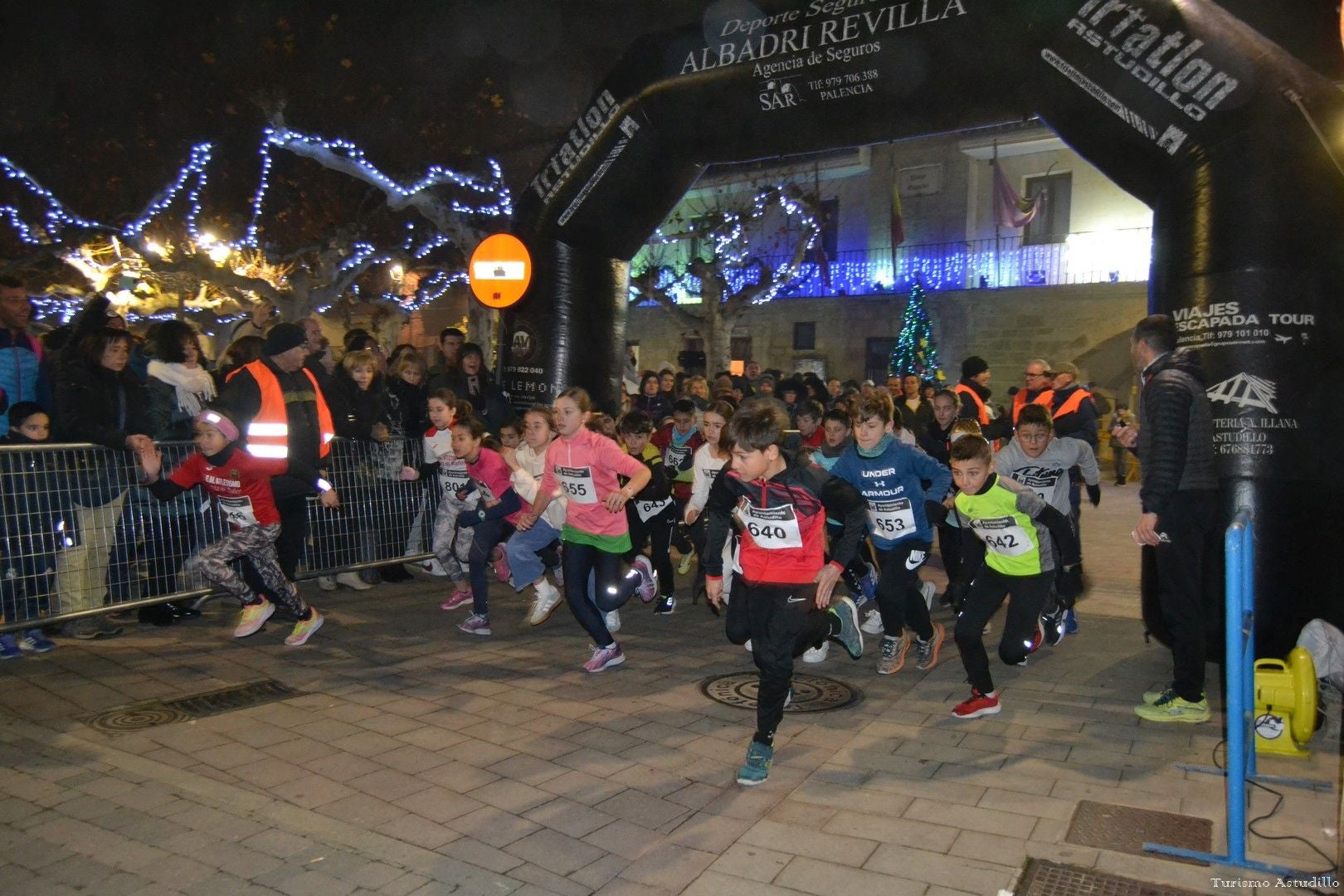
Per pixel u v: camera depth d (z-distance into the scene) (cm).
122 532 666
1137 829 385
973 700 532
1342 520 558
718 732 511
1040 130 2320
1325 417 556
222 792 419
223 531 725
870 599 741
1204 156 583
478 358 952
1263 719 465
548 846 377
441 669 614
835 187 2664
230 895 334
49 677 577
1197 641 512
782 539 454
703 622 761
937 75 690
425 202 1847
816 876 351
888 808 408
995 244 2442
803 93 745
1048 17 624
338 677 591
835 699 569
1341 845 306
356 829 388
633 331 2956
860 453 590
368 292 2652
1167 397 502
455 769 452
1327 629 482
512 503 685
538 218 882
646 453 764
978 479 505
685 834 390
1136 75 597
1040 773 445
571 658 647
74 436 643
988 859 362
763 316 2730
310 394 679
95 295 720
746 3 774
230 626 705
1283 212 557
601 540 605
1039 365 859
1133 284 2236
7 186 2006
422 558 859
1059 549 515
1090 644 684
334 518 798
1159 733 498
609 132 835
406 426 888
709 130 808
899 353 2403
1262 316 559
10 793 414
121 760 453
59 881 341
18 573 611
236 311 2503
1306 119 555
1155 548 559
